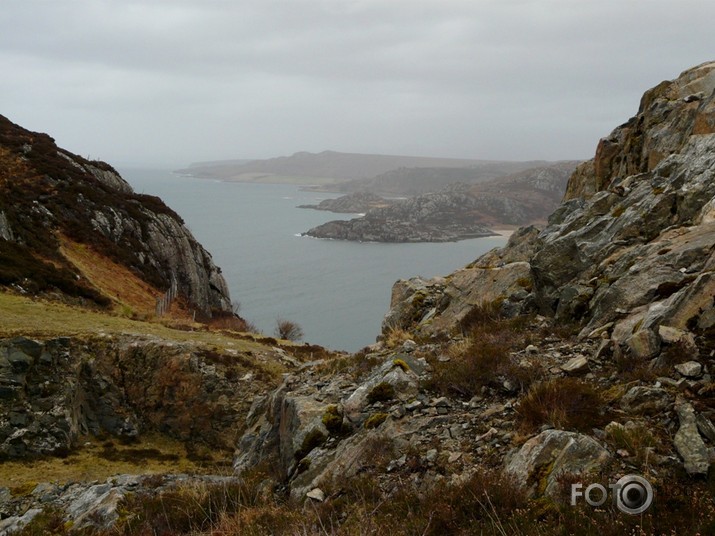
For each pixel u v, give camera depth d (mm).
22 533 13109
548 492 6309
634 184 17516
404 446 9062
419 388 11039
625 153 24688
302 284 197375
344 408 11508
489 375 10180
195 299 66000
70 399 29609
